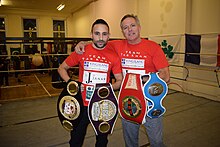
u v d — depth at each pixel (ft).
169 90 14.52
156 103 3.76
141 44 4.14
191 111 9.61
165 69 4.01
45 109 9.98
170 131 7.32
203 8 12.82
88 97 4.09
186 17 13.61
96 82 4.11
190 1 13.62
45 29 34.65
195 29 13.56
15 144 6.41
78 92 4.00
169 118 8.64
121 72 4.31
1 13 31.07
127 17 3.98
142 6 17.93
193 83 13.52
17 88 15.53
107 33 3.97
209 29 12.57
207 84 11.54
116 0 21.66
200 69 12.45
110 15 23.21
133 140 4.56
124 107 3.99
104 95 4.02
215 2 12.03
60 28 36.27
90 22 28.66
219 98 11.70
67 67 4.47
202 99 11.94
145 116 3.89
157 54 4.04
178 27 14.17
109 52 4.16
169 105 10.61
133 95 3.83
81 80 4.22
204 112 9.46
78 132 4.25
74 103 4.01
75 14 35.29
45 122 8.26
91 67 4.13
